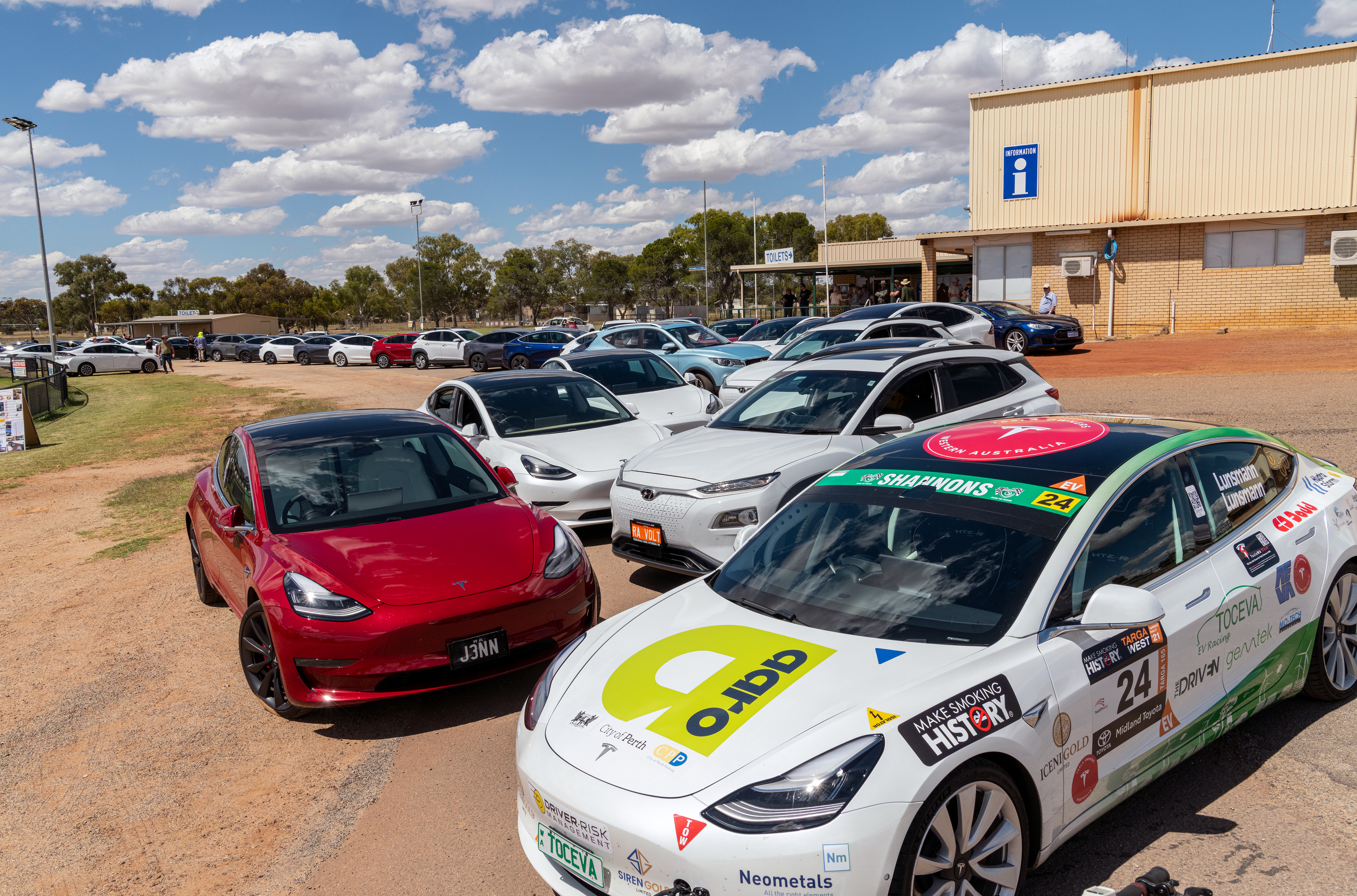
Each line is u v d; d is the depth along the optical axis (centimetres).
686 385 1119
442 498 552
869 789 237
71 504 1227
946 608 297
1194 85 2427
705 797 245
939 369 710
